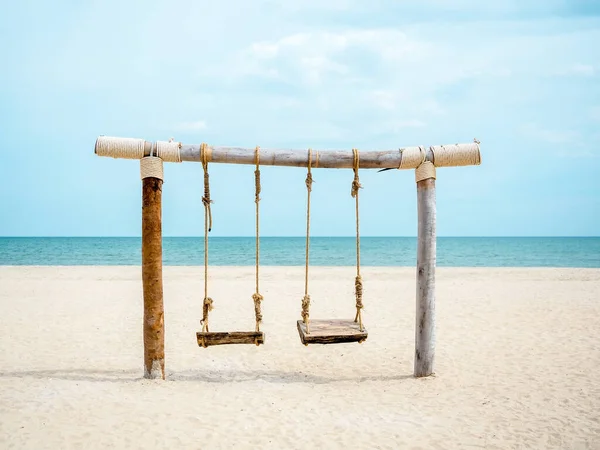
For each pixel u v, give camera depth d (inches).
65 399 188.9
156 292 212.4
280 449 151.2
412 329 341.7
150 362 215.9
